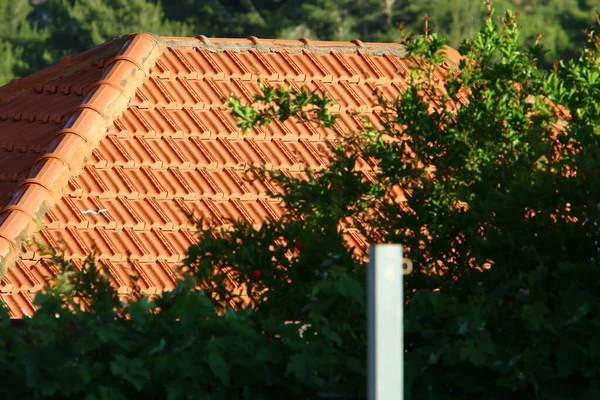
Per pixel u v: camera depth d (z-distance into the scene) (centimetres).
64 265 2556
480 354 2166
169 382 2166
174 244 4031
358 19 17588
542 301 2316
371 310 1741
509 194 2566
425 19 3178
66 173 4138
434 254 2738
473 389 2228
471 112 2936
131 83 4603
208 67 4847
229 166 4388
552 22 18250
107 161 4253
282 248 2711
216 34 17625
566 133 3048
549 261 2461
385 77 5012
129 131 4403
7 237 3816
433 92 3136
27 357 2094
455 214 2672
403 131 3028
